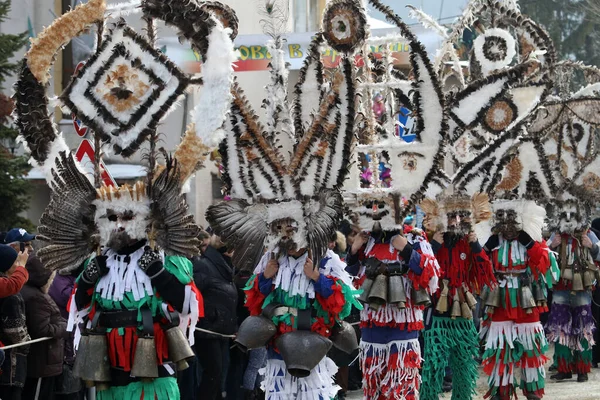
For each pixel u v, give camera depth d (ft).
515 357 30.96
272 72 23.48
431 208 28.84
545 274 31.22
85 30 20.59
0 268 24.36
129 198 19.93
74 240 20.30
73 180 20.31
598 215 53.98
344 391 33.63
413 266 25.80
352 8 22.48
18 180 46.65
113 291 19.90
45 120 20.39
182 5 19.57
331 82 22.47
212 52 19.70
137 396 19.80
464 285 29.09
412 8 31.96
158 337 19.97
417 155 25.84
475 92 27.45
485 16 33.78
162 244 19.97
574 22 98.27
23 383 24.77
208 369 29.17
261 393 32.89
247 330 22.67
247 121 22.47
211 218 22.76
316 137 22.45
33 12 53.98
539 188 31.19
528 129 34.45
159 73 20.04
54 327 25.54
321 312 23.02
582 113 36.68
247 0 46.50
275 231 22.50
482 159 29.01
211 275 29.25
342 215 22.24
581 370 38.70
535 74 32.22
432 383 29.17
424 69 25.40
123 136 20.11
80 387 27.58
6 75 48.55
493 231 31.01
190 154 19.94
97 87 20.16
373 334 26.48
